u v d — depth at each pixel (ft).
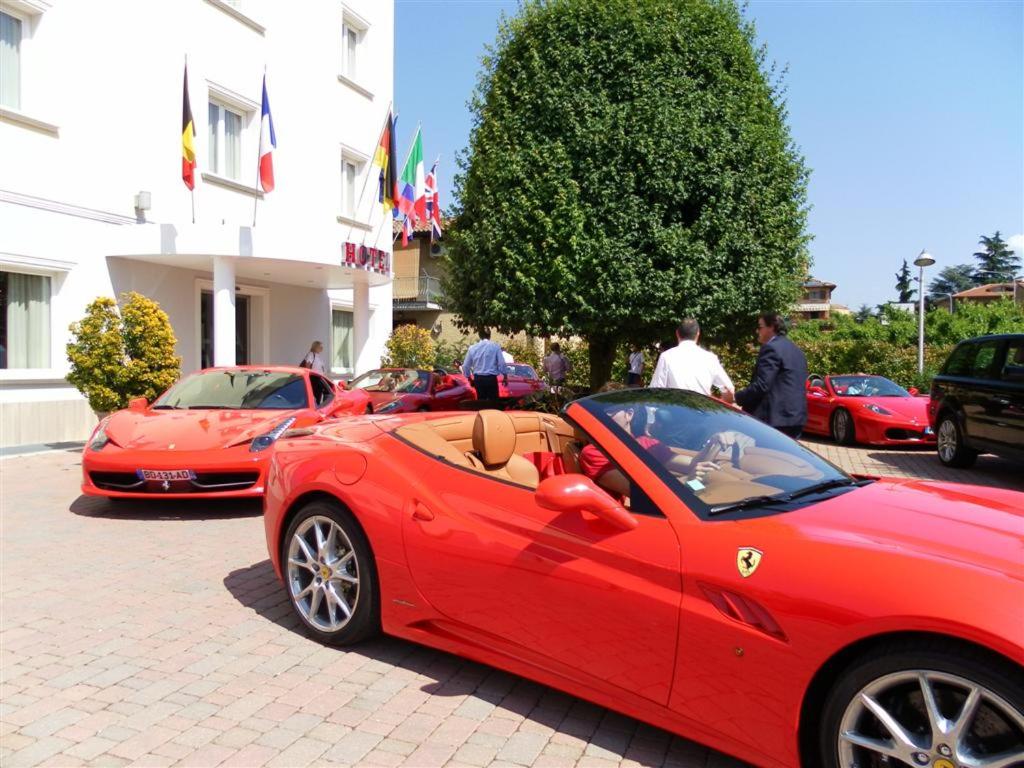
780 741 7.82
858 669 7.34
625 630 8.93
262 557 17.44
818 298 297.53
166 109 42.34
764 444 11.46
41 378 35.65
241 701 10.48
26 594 14.80
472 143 39.68
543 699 10.62
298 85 52.85
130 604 14.29
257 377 26.71
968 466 33.55
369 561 11.99
